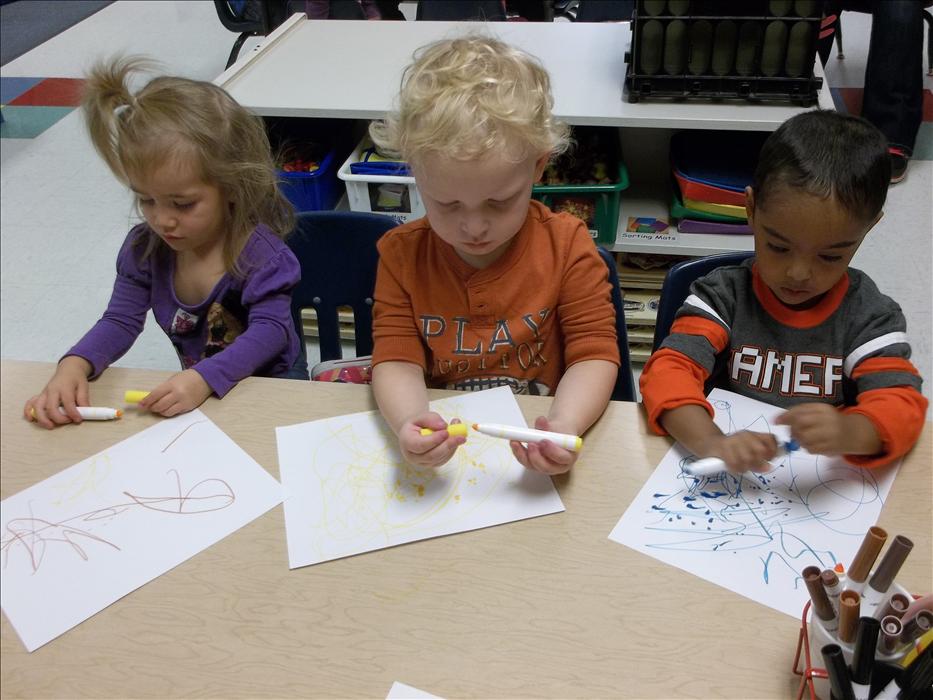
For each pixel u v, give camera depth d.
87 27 4.18
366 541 0.69
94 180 2.76
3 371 0.94
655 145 1.92
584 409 0.80
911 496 0.69
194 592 0.65
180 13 4.33
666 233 1.76
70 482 0.77
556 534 0.68
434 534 0.69
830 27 2.37
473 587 0.64
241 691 0.57
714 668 0.56
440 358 0.97
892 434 0.72
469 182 0.72
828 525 0.67
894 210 2.29
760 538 0.66
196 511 0.73
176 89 1.00
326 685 0.57
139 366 1.97
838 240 0.76
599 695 0.55
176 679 0.59
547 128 0.78
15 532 0.72
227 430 0.83
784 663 0.56
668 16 1.44
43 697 0.58
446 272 0.94
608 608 0.61
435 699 0.56
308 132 1.90
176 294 1.15
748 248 1.71
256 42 3.85
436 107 0.72
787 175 0.75
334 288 1.25
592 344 0.90
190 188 0.99
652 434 0.79
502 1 2.39
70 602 0.65
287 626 0.62
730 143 1.76
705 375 0.87
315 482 0.75
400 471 0.76
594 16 2.41
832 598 0.49
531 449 0.73
